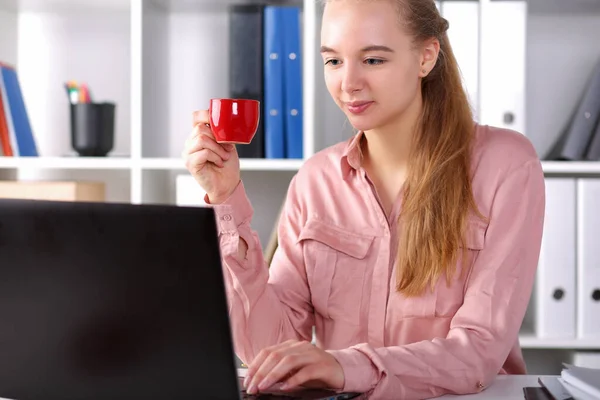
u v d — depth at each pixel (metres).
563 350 2.50
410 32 1.37
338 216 1.54
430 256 1.37
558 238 2.25
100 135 2.45
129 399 0.90
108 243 0.88
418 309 1.41
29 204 0.93
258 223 2.72
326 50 1.38
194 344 0.87
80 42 2.73
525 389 1.16
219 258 0.84
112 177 2.79
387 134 1.48
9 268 0.95
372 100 1.37
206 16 2.70
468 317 1.28
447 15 2.27
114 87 2.73
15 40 2.73
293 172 2.71
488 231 1.37
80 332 0.92
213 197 1.34
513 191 1.39
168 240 0.85
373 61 1.35
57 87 2.74
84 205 0.89
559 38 2.62
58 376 0.94
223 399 0.87
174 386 0.88
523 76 2.25
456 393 1.20
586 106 2.34
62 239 0.91
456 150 1.42
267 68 2.33
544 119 2.64
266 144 2.34
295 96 2.34
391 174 1.52
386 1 1.35
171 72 2.71
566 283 2.26
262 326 1.39
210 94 2.71
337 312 1.50
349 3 1.36
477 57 2.27
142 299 0.88
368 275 1.48
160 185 2.59
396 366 1.15
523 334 2.30
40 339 0.95
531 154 1.43
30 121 2.72
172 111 2.72
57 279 0.92
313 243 1.53
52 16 2.73
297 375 1.08
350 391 1.11
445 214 1.38
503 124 2.26
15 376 0.97
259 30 2.33
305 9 2.30
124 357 0.90
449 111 1.46
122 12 2.71
